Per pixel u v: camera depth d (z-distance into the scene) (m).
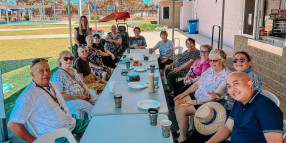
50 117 2.30
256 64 6.10
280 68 4.84
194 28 17.62
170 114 4.05
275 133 1.60
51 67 7.65
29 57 9.62
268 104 1.68
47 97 2.28
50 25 29.05
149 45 11.75
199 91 3.22
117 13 8.20
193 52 4.60
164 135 1.89
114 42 6.55
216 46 11.14
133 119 2.22
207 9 14.88
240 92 1.74
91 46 5.00
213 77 3.03
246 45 6.77
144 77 3.60
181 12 21.11
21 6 32.84
